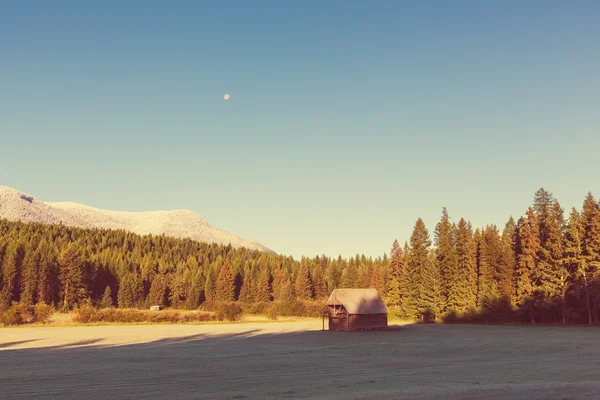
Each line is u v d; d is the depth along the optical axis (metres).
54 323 86.62
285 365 35.84
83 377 29.77
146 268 184.00
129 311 93.75
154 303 164.25
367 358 40.28
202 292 174.50
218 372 32.06
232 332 72.81
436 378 28.64
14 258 146.75
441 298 102.12
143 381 28.16
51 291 142.62
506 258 94.81
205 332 72.75
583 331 69.00
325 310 80.31
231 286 170.62
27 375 30.69
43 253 146.38
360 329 76.75
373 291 81.50
